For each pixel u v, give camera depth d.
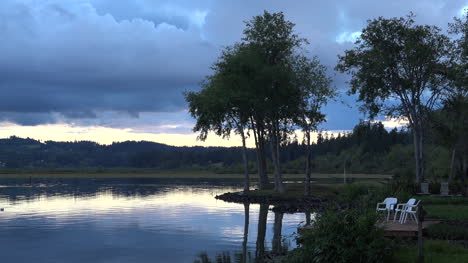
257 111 48.97
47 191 61.06
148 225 26.73
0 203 41.72
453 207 26.38
